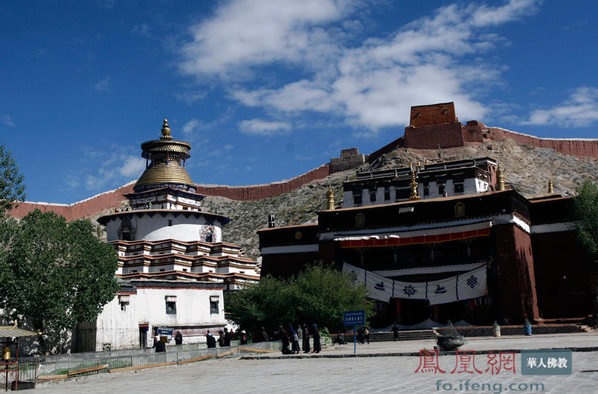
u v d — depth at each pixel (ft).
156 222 279.08
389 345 156.87
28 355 150.30
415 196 239.09
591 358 85.92
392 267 205.67
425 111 476.54
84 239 160.76
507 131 514.27
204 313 206.69
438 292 193.98
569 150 527.40
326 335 172.76
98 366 105.19
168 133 305.73
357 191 274.98
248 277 261.65
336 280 181.98
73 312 153.79
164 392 72.84
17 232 142.41
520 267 188.75
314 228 234.38
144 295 187.83
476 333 173.68
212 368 111.55
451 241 206.59
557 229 200.95
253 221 486.79
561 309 194.70
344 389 64.54
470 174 261.65
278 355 131.75
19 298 143.33
